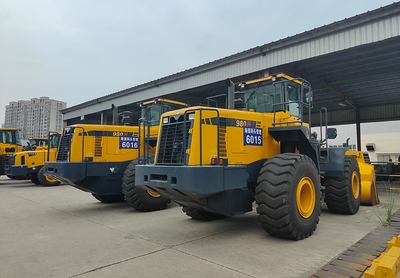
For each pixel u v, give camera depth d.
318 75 12.93
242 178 4.71
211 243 4.55
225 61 11.82
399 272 3.00
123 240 4.76
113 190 7.89
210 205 4.63
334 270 3.39
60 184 14.42
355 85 14.67
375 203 8.13
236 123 5.17
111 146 7.99
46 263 3.78
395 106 18.69
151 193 7.18
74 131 7.62
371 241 4.48
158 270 3.49
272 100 6.17
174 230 5.37
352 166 6.89
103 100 18.73
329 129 6.47
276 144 5.87
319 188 5.14
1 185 14.41
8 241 4.79
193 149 4.55
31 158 13.68
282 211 4.44
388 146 35.97
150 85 15.39
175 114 4.93
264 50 10.52
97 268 3.59
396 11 7.78
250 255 3.98
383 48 9.85
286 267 3.54
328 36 9.09
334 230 5.26
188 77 13.57
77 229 5.52
